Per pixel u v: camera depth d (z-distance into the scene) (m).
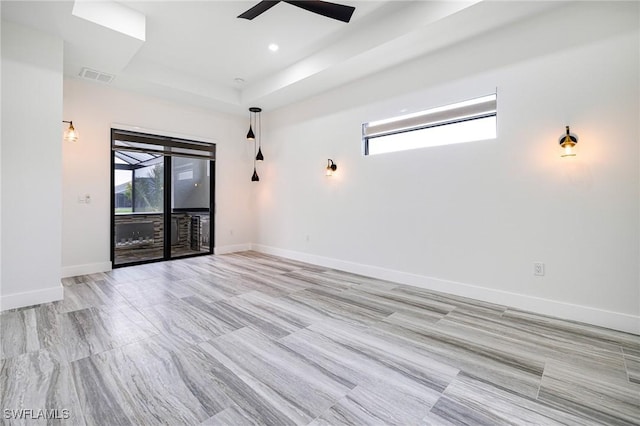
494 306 2.99
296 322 2.58
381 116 3.95
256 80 4.85
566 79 2.65
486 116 3.17
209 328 2.45
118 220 4.64
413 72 3.62
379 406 1.54
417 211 3.65
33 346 2.12
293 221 5.30
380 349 2.12
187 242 5.63
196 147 5.41
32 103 2.87
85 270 4.14
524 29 2.84
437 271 3.49
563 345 2.19
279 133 5.50
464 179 3.27
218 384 1.71
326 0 2.89
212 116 5.55
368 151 4.24
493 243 3.08
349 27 3.38
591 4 2.53
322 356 2.02
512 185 2.95
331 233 4.66
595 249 2.54
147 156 4.89
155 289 3.49
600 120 2.51
